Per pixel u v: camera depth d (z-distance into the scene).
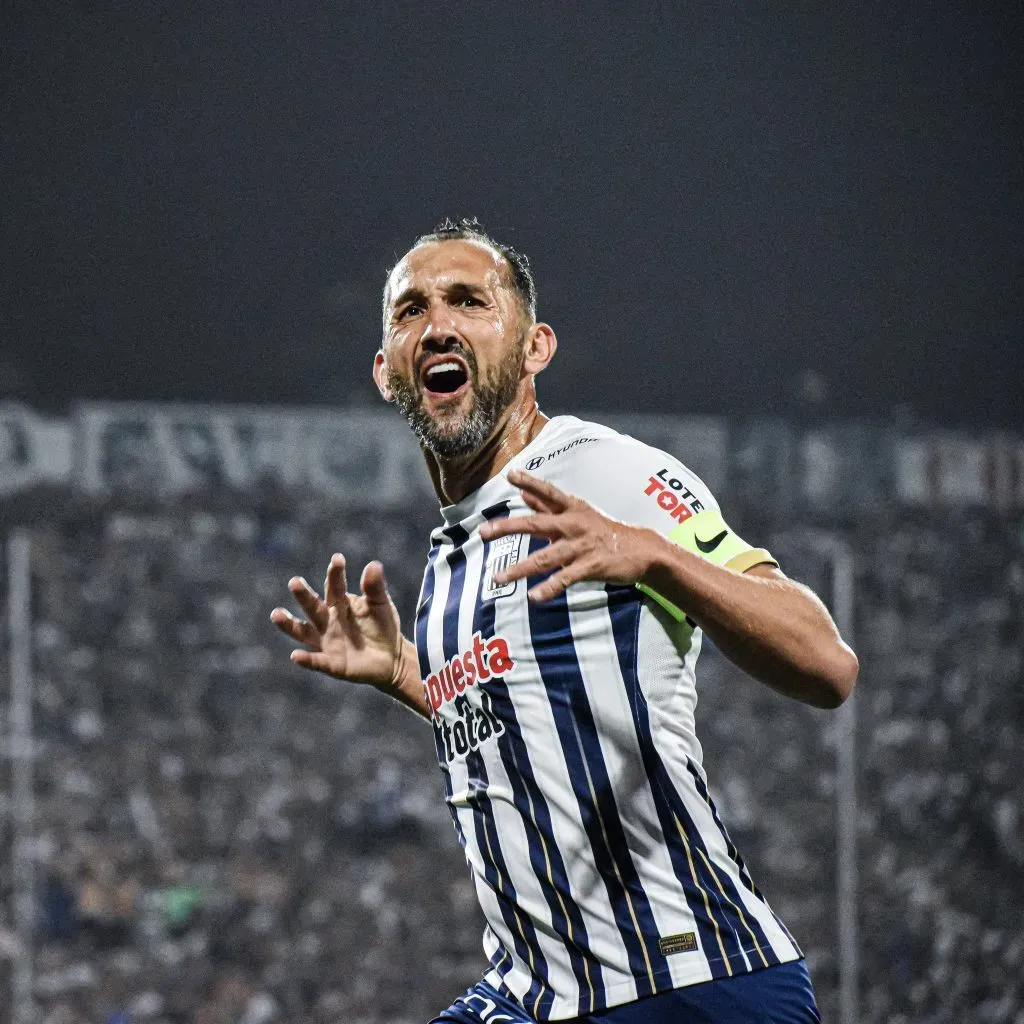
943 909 34.09
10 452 48.34
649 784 7.60
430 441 8.34
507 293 8.42
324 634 9.34
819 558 36.12
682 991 7.55
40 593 45.75
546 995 7.87
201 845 40.94
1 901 37.25
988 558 49.00
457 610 8.06
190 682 45.53
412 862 41.72
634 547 6.68
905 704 44.16
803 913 35.06
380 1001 38.00
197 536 48.53
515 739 7.74
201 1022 36.66
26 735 35.84
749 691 42.47
